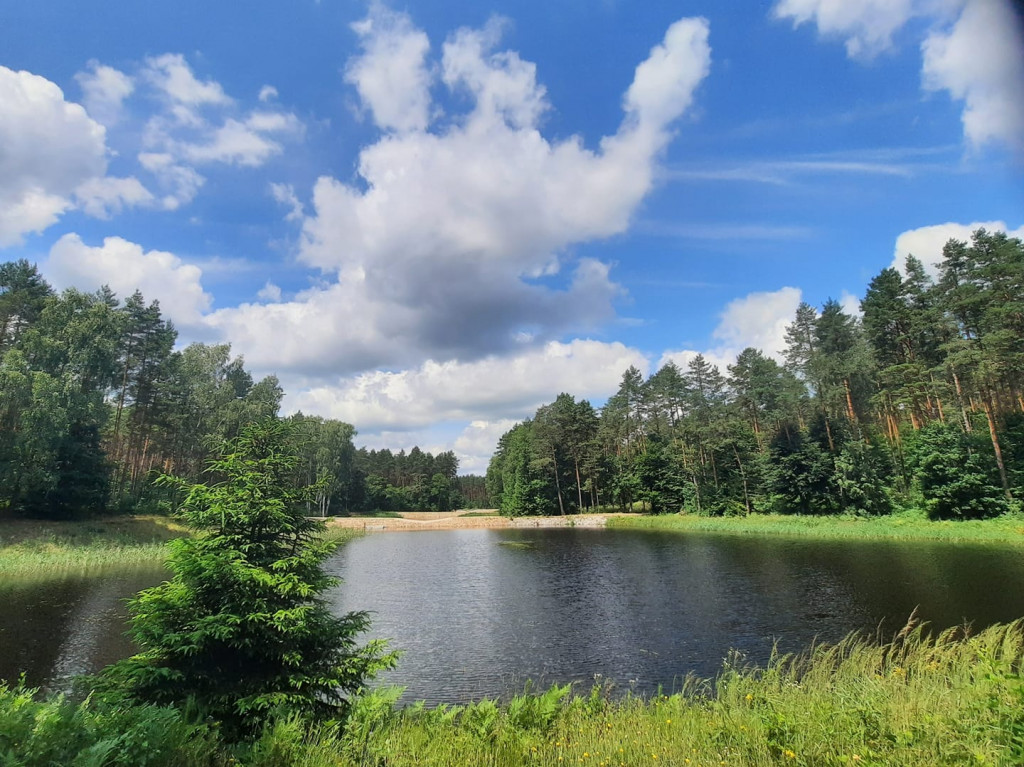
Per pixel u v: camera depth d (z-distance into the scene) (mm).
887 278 62312
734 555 38094
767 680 9531
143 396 57156
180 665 7984
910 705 6418
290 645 8438
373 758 5953
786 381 65000
